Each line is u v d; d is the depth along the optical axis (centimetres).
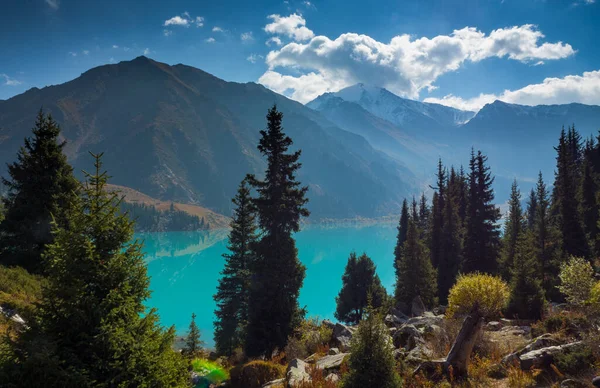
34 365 698
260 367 1512
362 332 978
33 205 2252
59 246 841
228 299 3912
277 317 2431
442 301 4044
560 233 3766
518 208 4362
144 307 920
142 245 944
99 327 778
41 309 813
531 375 978
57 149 2402
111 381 755
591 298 1385
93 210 907
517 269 2073
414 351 1335
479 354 1291
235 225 3850
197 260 15388
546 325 1370
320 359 1546
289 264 2525
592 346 952
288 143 2662
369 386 920
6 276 1892
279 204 2542
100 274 842
